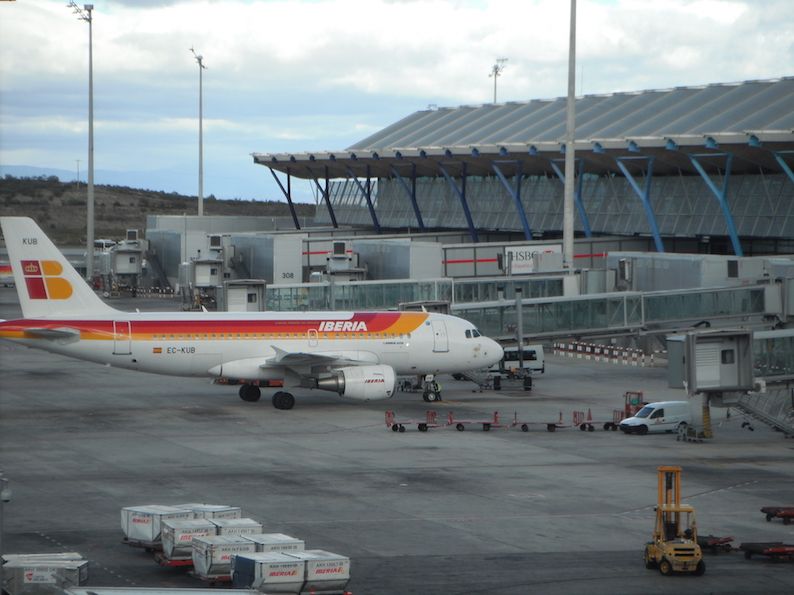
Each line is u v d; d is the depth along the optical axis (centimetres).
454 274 11750
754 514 4388
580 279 10294
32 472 4953
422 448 5672
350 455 5456
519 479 4944
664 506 3662
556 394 7688
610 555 3750
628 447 5800
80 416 6525
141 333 6788
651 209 12081
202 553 3341
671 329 9038
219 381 7444
